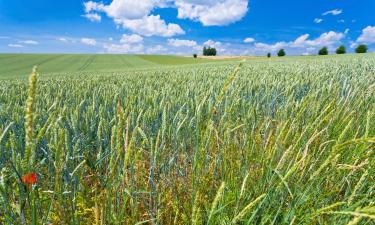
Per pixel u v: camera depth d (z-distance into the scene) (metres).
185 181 2.29
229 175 1.90
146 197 2.25
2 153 2.15
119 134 1.46
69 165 2.04
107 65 57.91
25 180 1.21
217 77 8.50
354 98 3.12
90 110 3.29
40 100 4.20
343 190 2.07
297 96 4.60
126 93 5.35
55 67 52.78
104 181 1.96
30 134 1.05
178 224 2.01
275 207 1.67
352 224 0.93
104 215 1.61
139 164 2.27
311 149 2.10
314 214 1.17
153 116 3.07
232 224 1.25
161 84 7.12
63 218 1.78
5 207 1.37
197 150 1.83
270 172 1.65
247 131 2.46
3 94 5.62
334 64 14.05
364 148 1.76
